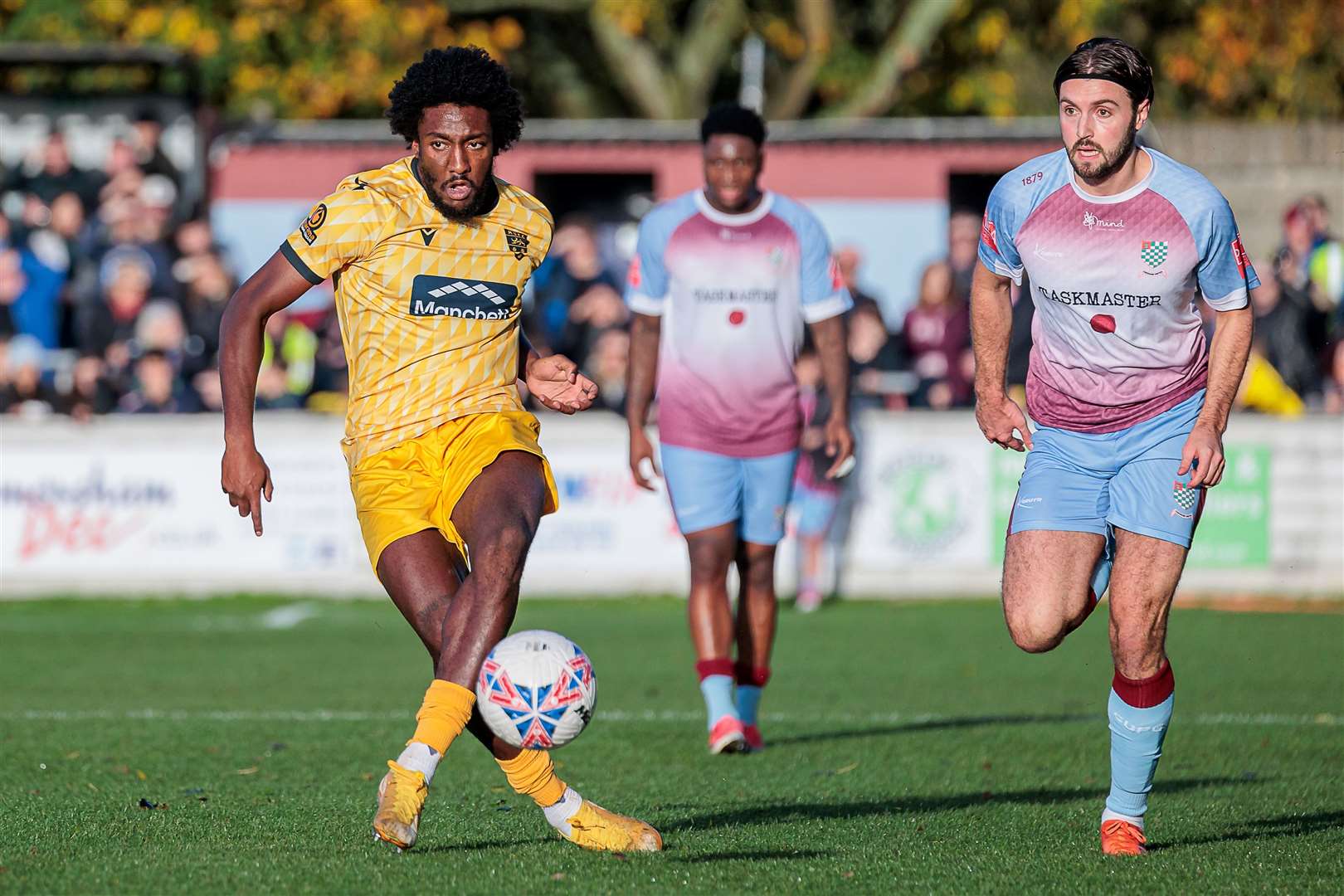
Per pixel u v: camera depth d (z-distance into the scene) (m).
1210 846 18.25
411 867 16.55
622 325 54.72
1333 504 51.06
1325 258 55.16
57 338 59.81
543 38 95.94
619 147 65.69
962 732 28.28
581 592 50.53
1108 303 17.81
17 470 50.44
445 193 16.62
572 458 50.50
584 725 15.80
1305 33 91.06
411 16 84.25
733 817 20.05
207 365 55.28
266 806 20.72
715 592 26.78
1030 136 65.62
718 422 26.75
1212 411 17.61
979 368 19.06
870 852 17.67
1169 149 71.88
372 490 16.95
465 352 17.11
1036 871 16.73
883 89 89.81
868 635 43.00
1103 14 89.25
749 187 26.97
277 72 82.94
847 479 50.66
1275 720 29.33
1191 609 48.47
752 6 94.06
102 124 67.88
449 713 15.66
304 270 16.61
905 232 66.00
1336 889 15.97
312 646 41.47
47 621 46.75
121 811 20.22
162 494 50.56
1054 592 17.86
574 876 16.09
